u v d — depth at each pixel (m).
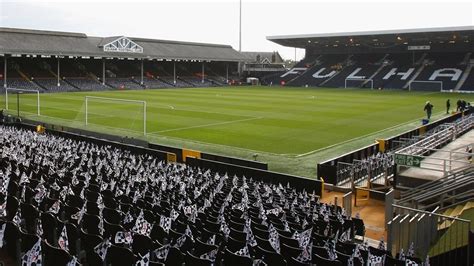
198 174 20.02
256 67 116.38
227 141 32.38
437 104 58.34
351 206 17.72
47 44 79.94
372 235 15.37
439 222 14.35
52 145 23.89
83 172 17.77
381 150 26.88
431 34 81.56
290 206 15.29
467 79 84.88
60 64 89.19
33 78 79.56
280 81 104.69
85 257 8.98
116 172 18.39
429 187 17.38
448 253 12.30
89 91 77.06
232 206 13.96
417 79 89.25
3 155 19.81
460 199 16.53
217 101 60.09
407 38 88.44
